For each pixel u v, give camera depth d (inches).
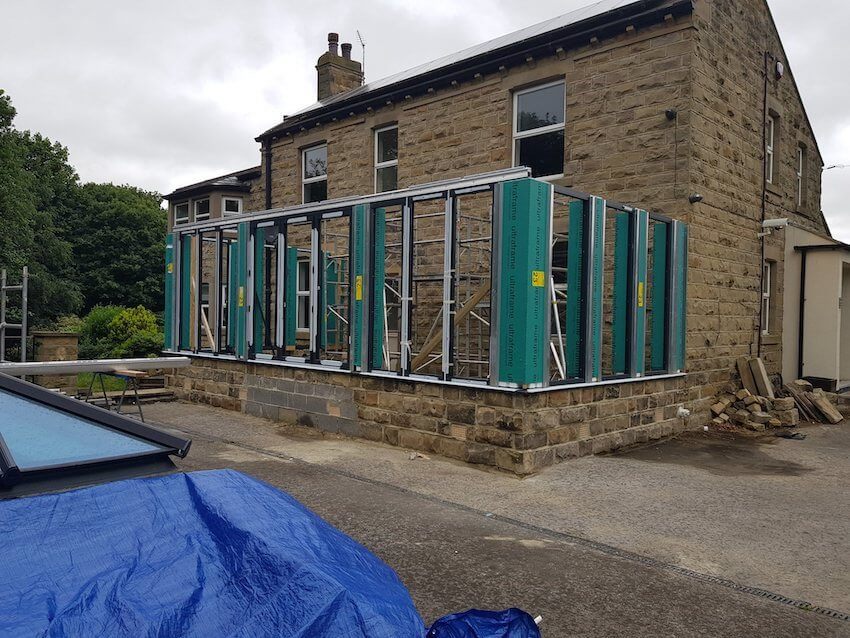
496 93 466.6
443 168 499.2
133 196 1632.6
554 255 436.8
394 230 525.0
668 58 390.0
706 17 395.9
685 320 388.8
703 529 219.5
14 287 529.7
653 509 240.4
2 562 77.9
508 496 253.6
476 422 299.4
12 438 101.9
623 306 356.8
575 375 326.6
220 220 455.5
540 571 181.0
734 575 182.2
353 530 209.5
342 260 565.0
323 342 438.0
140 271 1492.4
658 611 158.7
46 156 1419.8
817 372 549.0
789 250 540.1
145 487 98.5
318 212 383.2
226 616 74.8
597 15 405.7
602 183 414.9
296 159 629.0
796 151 551.2
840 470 306.3
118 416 113.9
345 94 669.3
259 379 418.9
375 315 353.7
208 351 467.5
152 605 74.4
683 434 386.9
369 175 558.3
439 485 266.7
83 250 1470.2
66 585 75.7
